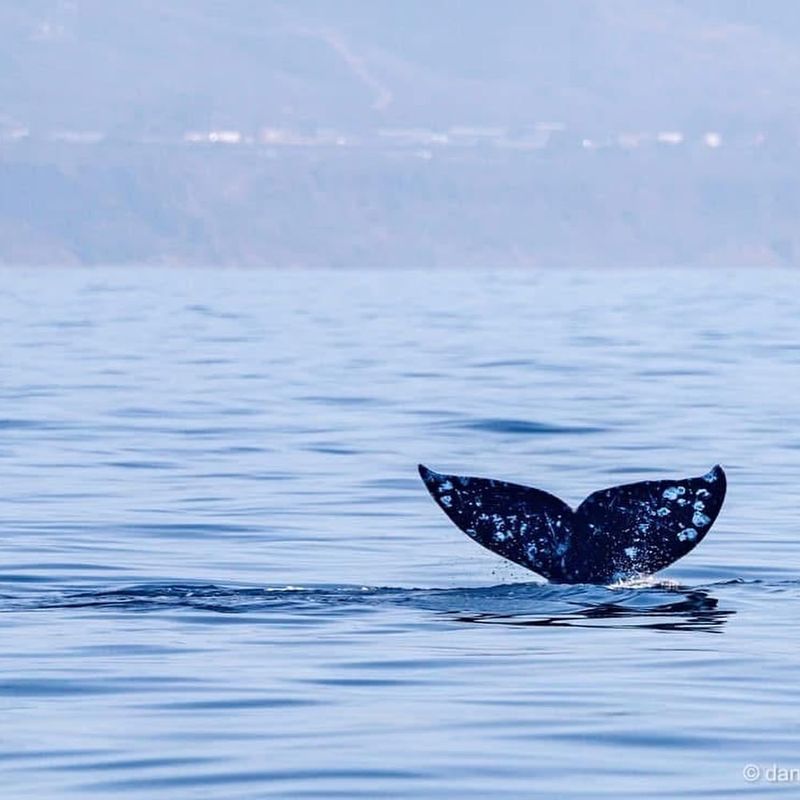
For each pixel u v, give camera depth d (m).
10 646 50.00
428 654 48.88
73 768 40.09
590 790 38.56
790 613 53.47
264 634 51.34
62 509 76.56
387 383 133.50
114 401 120.50
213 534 70.38
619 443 99.50
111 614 54.00
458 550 66.94
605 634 50.72
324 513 75.56
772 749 41.00
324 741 41.78
